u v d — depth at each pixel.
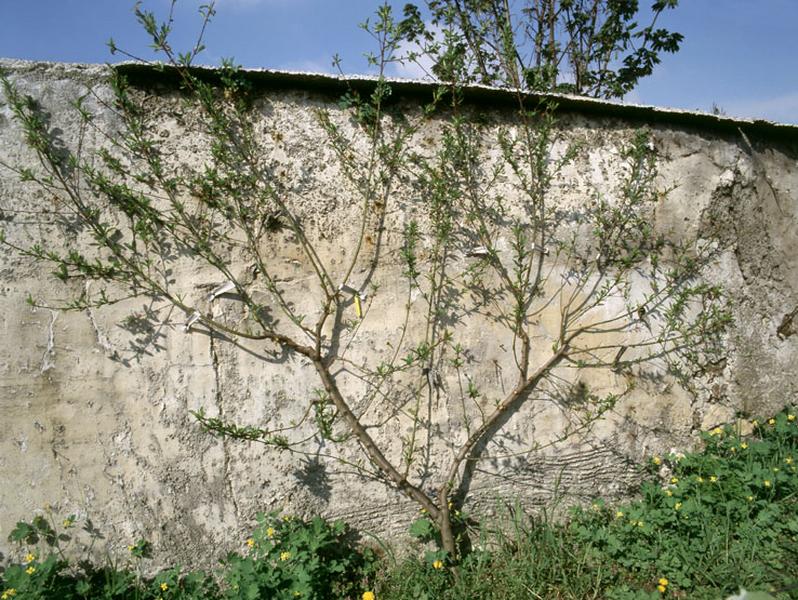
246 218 3.10
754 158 3.94
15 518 2.89
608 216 3.59
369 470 3.27
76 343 2.93
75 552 2.96
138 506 3.01
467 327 3.39
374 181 3.26
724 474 3.44
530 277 3.48
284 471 3.17
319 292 3.19
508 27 3.57
